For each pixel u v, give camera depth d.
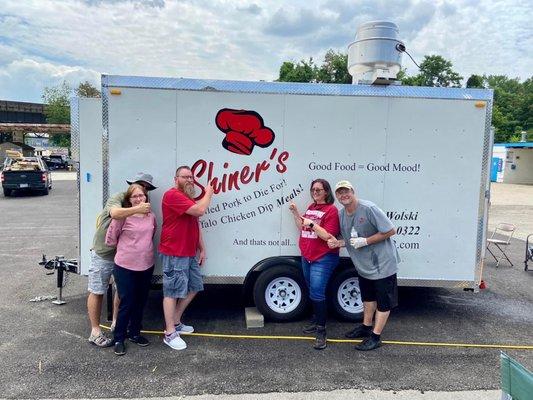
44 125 47.81
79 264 4.84
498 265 7.89
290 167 4.61
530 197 21.88
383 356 4.03
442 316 5.13
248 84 4.52
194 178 4.56
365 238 3.99
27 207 15.21
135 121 4.47
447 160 4.70
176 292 4.10
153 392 3.36
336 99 4.57
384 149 4.64
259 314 4.70
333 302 4.79
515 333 4.66
